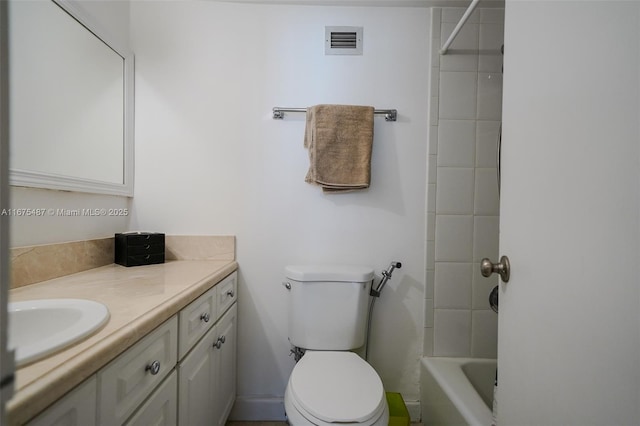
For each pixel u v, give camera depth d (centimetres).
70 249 100
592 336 43
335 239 139
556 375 49
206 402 97
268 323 138
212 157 138
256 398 136
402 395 140
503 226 66
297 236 139
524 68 60
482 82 140
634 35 37
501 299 66
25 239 87
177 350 76
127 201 135
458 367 130
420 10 140
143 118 136
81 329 49
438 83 139
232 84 138
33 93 89
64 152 100
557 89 50
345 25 139
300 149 139
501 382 66
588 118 44
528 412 56
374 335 139
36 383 37
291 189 139
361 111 132
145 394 61
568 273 47
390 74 140
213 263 129
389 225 140
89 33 111
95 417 46
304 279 120
